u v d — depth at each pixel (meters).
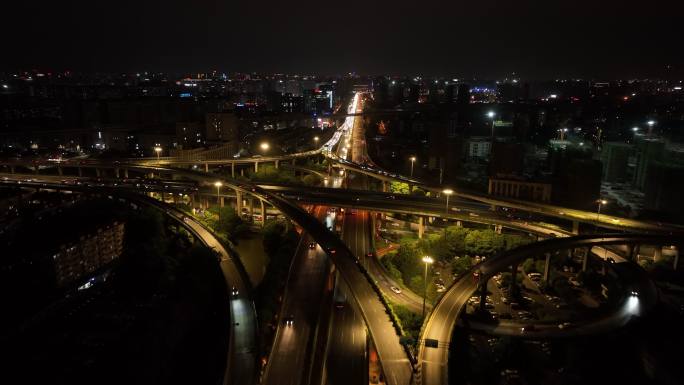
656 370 159.25
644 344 168.00
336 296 196.50
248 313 165.38
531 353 165.62
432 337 145.12
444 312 160.62
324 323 171.88
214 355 174.88
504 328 168.75
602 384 158.50
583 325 171.25
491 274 187.50
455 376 153.25
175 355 180.38
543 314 188.50
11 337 192.12
